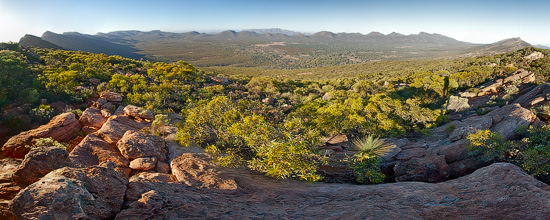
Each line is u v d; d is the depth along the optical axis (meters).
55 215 5.18
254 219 6.58
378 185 10.27
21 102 30.45
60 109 32.28
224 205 7.62
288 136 12.81
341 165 16.16
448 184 8.91
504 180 8.12
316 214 7.01
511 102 36.00
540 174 11.99
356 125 22.25
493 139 15.24
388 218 6.35
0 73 33.47
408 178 14.36
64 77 40.31
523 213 5.79
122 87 45.78
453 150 16.97
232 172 11.70
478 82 62.44
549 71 61.91
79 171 7.08
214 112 17.28
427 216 6.37
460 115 32.62
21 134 17.83
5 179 7.97
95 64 68.25
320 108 24.05
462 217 6.08
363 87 61.94
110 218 6.21
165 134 19.05
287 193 9.46
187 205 7.12
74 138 21.30
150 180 8.73
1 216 6.11
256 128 13.15
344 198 8.74
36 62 62.81
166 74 66.25
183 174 10.41
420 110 29.05
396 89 58.38
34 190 5.50
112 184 7.26
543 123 21.09
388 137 23.92
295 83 84.62
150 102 40.09
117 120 21.23
